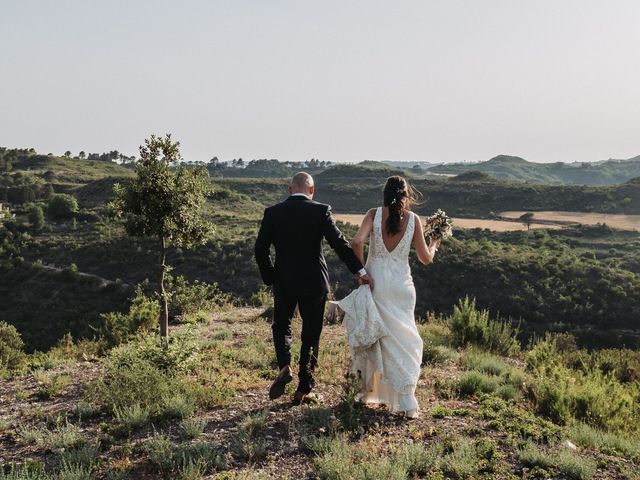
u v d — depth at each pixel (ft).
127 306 163.12
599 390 21.30
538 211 522.47
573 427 18.16
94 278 183.52
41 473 12.94
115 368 21.04
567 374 24.72
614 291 165.07
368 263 17.17
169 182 29.22
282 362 16.66
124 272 190.90
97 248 213.46
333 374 21.66
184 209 29.55
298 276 16.47
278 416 16.78
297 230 16.38
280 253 16.65
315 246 16.58
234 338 32.89
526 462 14.24
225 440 15.01
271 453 14.23
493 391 21.18
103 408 18.22
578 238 382.63
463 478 13.15
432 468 13.53
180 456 13.69
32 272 194.70
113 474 13.01
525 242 338.13
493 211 524.11
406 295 16.67
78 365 27.43
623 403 21.49
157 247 203.62
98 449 14.65
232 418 16.71
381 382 17.02
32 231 262.67
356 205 621.31
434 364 25.76
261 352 27.32
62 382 22.49
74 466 13.47
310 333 17.01
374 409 17.49
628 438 18.52
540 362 28.12
